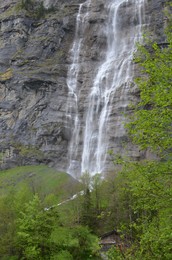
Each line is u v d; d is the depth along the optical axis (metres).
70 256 34.09
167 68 14.44
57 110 87.12
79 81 91.38
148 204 14.51
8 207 37.81
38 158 81.81
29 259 33.62
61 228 36.53
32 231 33.31
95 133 81.38
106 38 95.94
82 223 43.75
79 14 102.56
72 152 82.81
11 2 112.88
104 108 82.44
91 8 101.88
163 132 14.47
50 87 89.75
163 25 84.25
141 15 91.31
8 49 101.81
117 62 87.12
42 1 112.75
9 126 90.00
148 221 14.98
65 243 34.69
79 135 84.12
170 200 13.91
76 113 86.81
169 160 14.50
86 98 87.62
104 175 70.50
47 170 77.38
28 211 34.94
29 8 109.62
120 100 79.19
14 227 36.00
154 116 14.65
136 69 80.50
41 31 101.19
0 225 36.53
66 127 85.50
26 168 79.94
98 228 43.03
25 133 87.31
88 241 35.97
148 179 14.31
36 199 35.19
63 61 95.06
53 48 96.94
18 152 84.38
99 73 89.75
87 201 46.03
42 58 95.81
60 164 81.00
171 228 12.80
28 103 90.38
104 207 46.47
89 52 94.75
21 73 92.75
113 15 97.31
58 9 108.56
